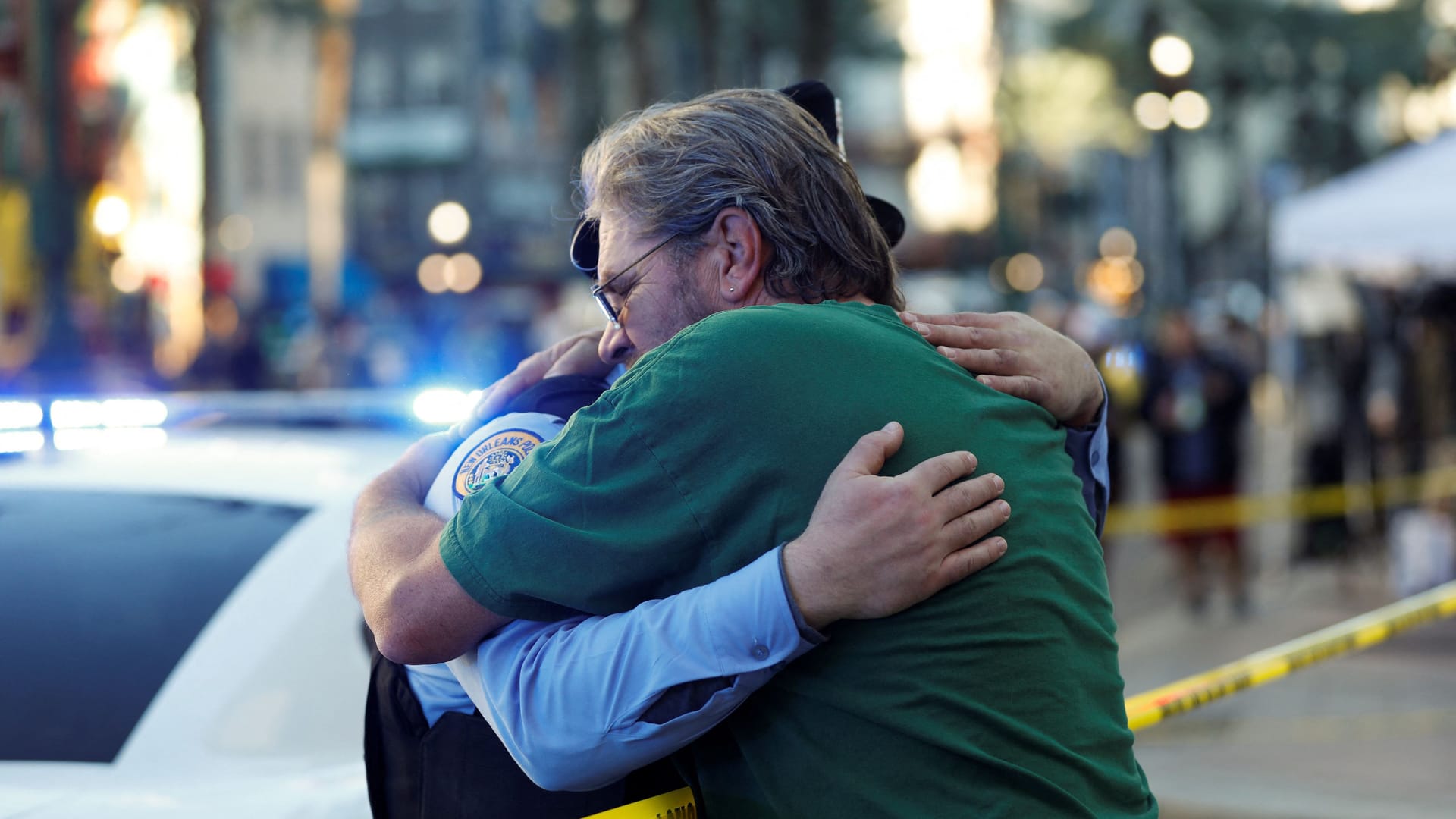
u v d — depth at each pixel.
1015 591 2.77
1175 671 14.23
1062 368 3.19
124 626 4.09
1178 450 17.83
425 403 4.76
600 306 3.22
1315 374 24.34
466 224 71.88
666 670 2.66
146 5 39.03
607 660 2.71
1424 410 20.50
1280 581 19.52
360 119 79.00
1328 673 13.73
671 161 3.09
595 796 3.03
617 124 3.33
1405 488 19.91
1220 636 16.06
